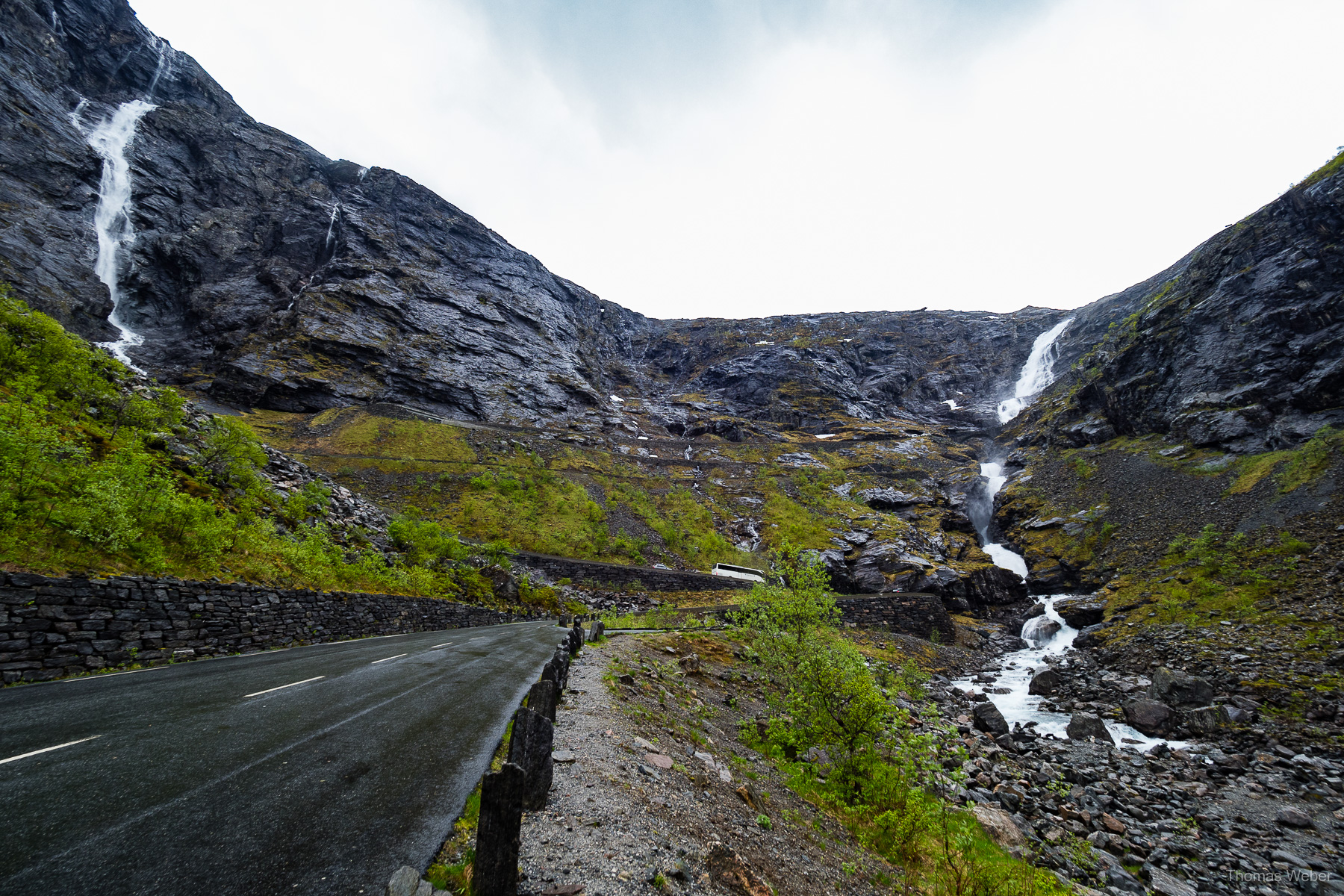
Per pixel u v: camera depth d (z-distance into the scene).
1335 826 16.58
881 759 13.63
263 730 8.41
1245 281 78.31
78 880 4.08
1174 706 28.48
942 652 47.62
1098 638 45.75
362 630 23.23
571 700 13.44
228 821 5.35
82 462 15.77
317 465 72.00
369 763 7.42
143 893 4.02
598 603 53.16
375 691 12.02
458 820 6.05
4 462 12.38
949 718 27.83
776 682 22.92
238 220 132.25
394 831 5.55
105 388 22.08
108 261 106.94
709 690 22.47
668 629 40.16
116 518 13.91
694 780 10.23
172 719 8.56
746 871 6.66
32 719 7.95
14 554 11.25
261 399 98.00
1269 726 25.23
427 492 69.75
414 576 31.27
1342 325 65.06
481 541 60.28
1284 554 43.53
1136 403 84.38
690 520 82.12
